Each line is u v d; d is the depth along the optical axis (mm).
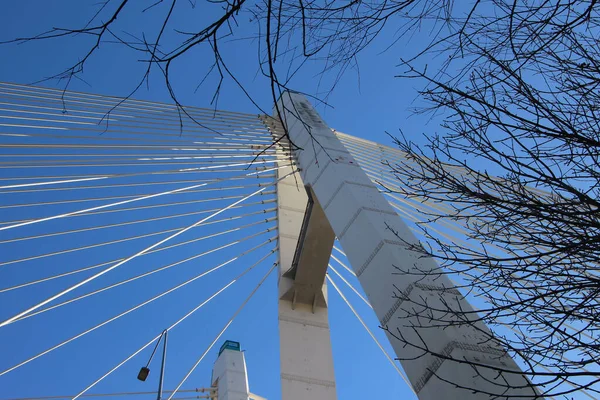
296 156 14516
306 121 15086
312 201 13602
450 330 7637
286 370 13906
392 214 10656
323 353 14586
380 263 9367
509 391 6660
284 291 15398
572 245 4648
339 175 11977
